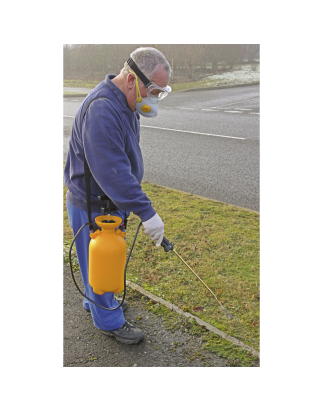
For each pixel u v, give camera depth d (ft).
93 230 7.00
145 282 9.75
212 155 21.58
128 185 6.42
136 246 11.50
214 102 40.65
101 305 7.73
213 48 55.06
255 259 10.77
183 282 9.75
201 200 15.06
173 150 22.68
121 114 6.65
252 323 8.28
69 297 9.45
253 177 17.92
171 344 7.86
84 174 6.82
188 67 53.78
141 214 6.68
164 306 8.91
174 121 31.42
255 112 34.53
